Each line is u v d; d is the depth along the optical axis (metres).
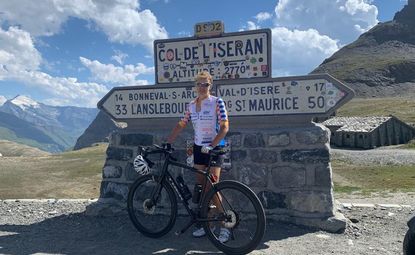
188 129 7.64
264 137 7.04
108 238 6.34
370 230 6.58
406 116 86.75
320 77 6.90
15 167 29.78
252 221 6.66
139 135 7.73
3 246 6.01
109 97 8.29
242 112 7.39
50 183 21.36
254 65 7.31
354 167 29.48
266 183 7.00
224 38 7.50
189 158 6.68
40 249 5.84
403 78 196.62
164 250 5.71
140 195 7.48
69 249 5.82
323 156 6.74
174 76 7.86
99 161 34.00
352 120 58.53
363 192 14.33
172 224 6.17
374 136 52.03
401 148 48.25
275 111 7.19
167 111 7.89
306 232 6.45
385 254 5.41
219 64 7.54
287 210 6.88
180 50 7.80
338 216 6.66
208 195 5.59
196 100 6.04
